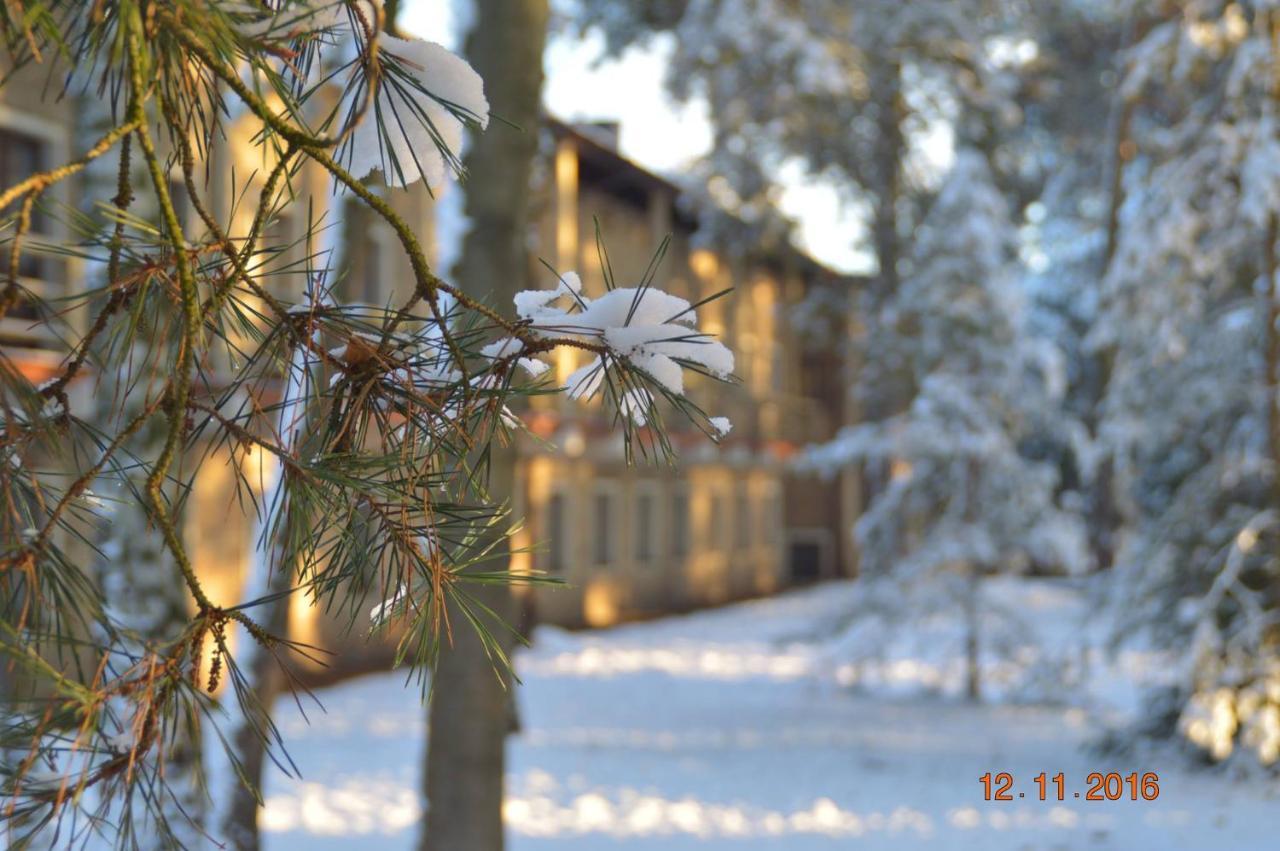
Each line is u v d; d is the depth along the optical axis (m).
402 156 1.32
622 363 1.25
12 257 0.98
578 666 21.02
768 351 36.03
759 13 22.45
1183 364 12.75
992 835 9.65
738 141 24.31
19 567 0.98
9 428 1.05
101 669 1.01
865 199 26.14
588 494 27.11
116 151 4.65
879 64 24.81
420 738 13.22
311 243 1.20
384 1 1.25
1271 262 12.31
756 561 38.06
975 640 17.89
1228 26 12.86
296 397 1.20
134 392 4.45
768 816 10.33
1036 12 28.53
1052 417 18.55
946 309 17.89
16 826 0.95
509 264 6.30
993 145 27.19
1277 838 9.25
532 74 6.35
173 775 4.34
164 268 1.10
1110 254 14.51
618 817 10.04
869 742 14.40
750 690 18.95
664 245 1.28
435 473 1.20
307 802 9.66
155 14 1.09
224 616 1.05
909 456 18.06
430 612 1.17
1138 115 16.52
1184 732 12.25
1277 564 11.91
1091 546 29.75
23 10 1.01
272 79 1.15
